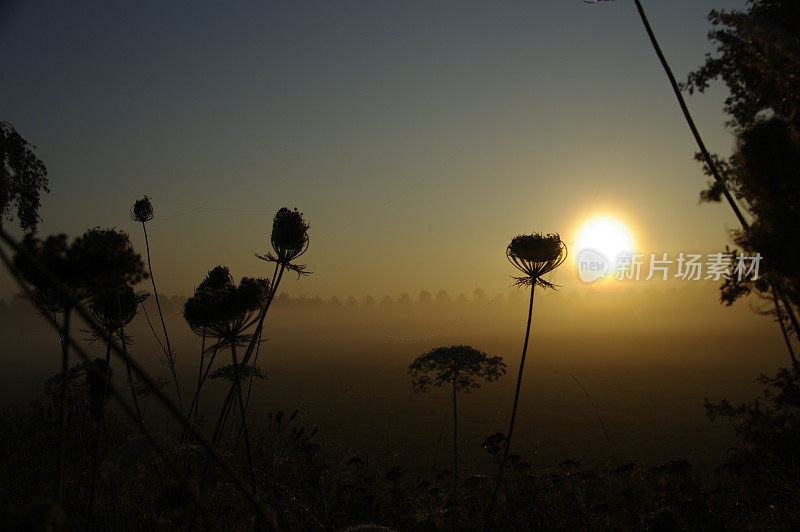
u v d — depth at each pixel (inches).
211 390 1649.9
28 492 137.5
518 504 171.8
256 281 88.9
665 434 1510.8
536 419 1839.3
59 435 55.4
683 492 171.5
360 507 167.2
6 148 251.0
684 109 168.4
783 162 120.3
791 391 207.3
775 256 122.9
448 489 193.2
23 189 261.1
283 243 129.1
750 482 186.7
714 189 153.4
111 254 52.6
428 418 1785.2
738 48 223.6
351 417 1721.2
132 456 69.9
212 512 101.3
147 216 178.7
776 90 170.7
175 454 74.0
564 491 181.0
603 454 1200.8
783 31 177.0
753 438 209.9
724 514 158.9
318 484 168.2
